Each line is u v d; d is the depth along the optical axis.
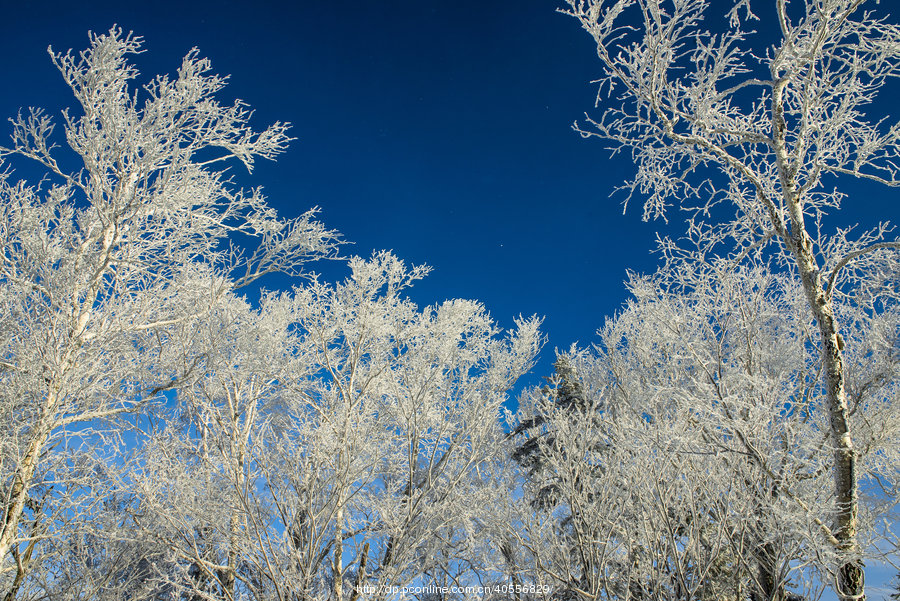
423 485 8.03
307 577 6.39
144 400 6.59
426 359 8.86
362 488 7.44
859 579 4.09
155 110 6.26
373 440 7.85
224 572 8.52
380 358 8.84
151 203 6.18
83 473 6.55
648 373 8.30
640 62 4.80
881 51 4.51
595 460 6.83
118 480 6.46
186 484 6.92
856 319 6.70
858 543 4.31
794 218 4.89
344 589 7.91
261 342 8.48
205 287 7.16
